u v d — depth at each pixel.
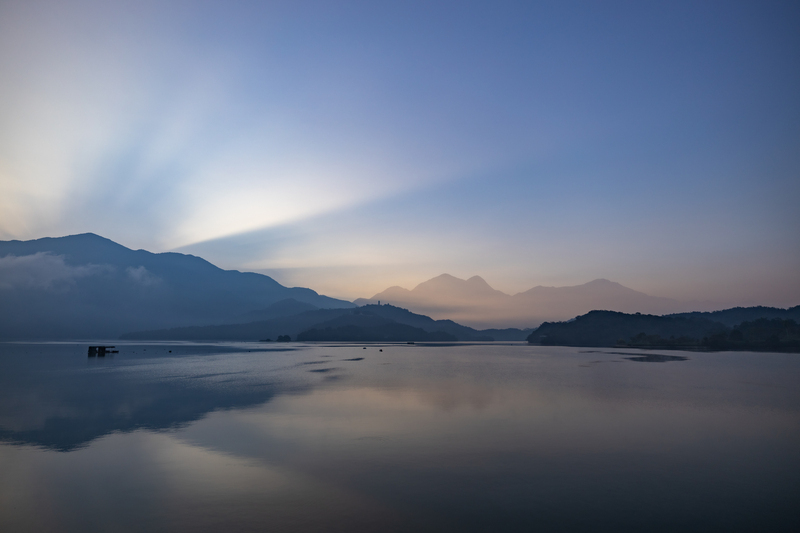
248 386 46.47
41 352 132.38
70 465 18.75
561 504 14.84
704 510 14.45
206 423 27.12
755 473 18.09
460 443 22.31
